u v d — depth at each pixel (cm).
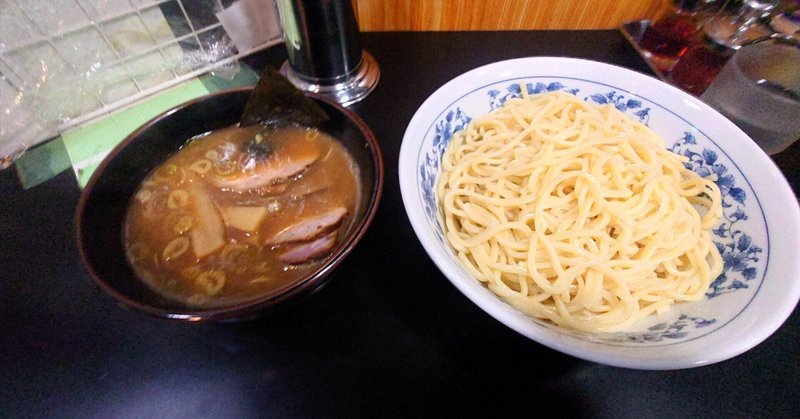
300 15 34
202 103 30
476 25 46
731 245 26
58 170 34
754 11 37
